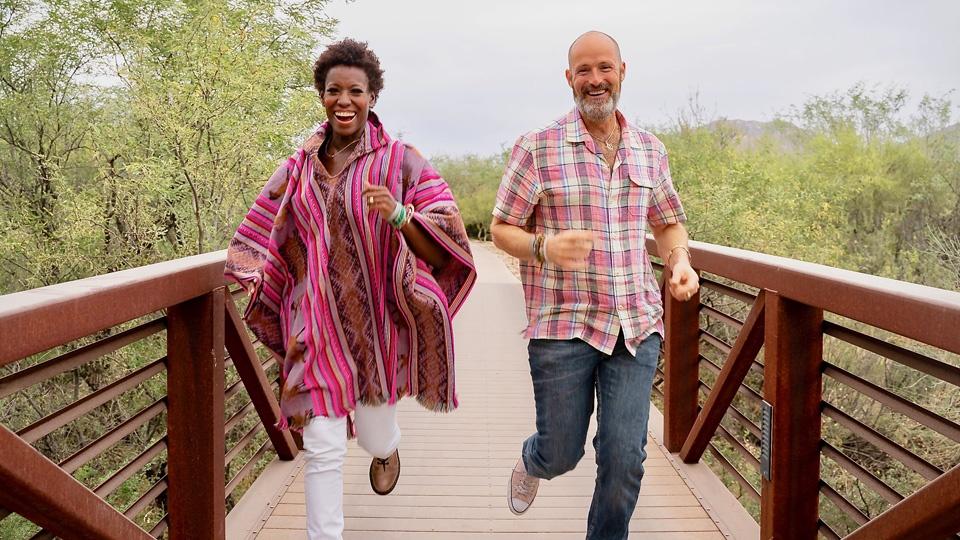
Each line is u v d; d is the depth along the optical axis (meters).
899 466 7.00
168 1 12.12
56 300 1.60
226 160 10.25
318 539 2.32
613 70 2.41
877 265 15.48
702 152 15.96
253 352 3.36
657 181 2.58
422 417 5.10
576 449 2.55
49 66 12.34
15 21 12.20
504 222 2.52
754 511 6.68
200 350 2.52
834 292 2.07
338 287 2.39
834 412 2.41
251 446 8.27
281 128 10.52
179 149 10.03
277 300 2.49
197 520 2.55
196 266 2.41
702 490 3.56
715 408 3.42
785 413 2.48
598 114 2.41
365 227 2.37
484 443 4.48
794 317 2.47
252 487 3.60
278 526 3.21
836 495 2.44
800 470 2.51
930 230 13.76
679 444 4.06
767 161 17.53
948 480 1.61
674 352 4.02
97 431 9.16
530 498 2.89
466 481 3.80
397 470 2.86
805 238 13.29
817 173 17.83
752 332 2.89
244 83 10.15
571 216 2.45
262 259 2.43
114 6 12.10
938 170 17.20
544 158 2.47
